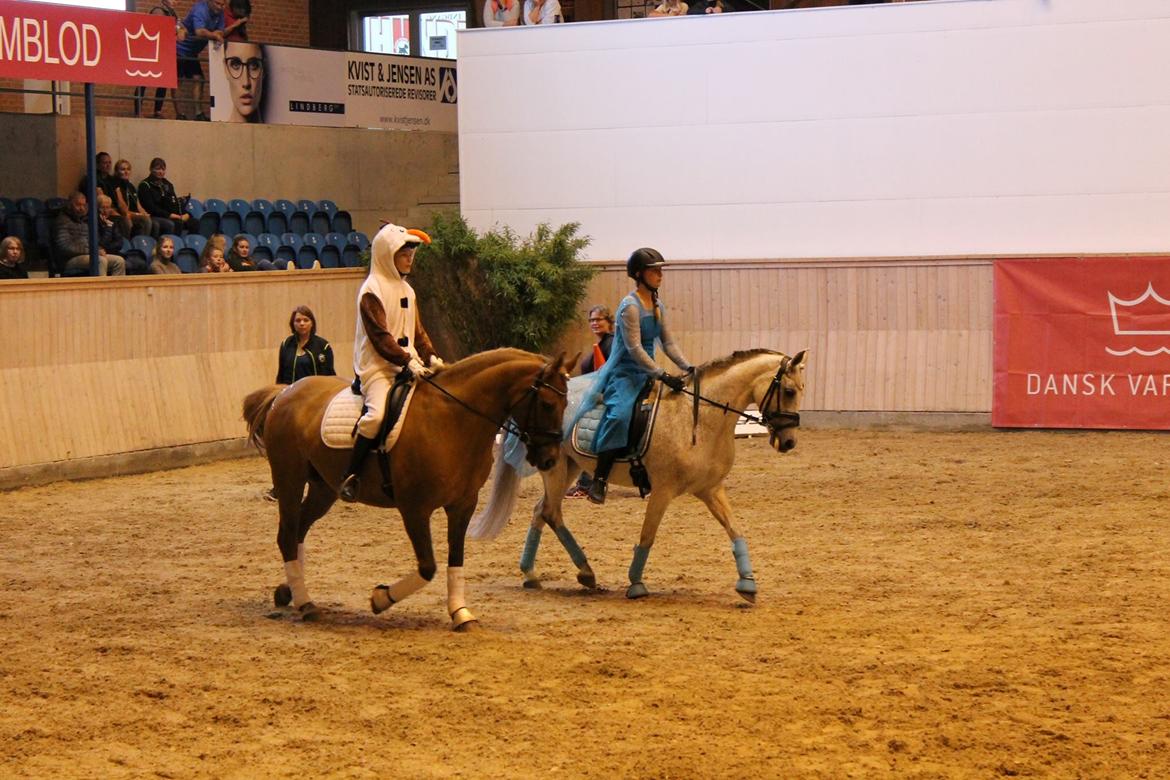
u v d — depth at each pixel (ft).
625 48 65.57
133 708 23.27
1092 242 59.98
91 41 54.70
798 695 23.50
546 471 29.66
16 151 64.18
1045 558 35.53
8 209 61.52
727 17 63.87
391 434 28.02
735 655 26.32
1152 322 57.82
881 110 62.18
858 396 62.23
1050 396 59.41
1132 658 25.76
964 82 60.90
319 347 45.34
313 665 25.96
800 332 63.16
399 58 80.12
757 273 63.62
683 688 24.03
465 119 68.28
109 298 52.85
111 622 29.81
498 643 27.55
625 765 20.04
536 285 63.46
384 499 29.04
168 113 77.15
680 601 31.48
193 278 56.08
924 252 62.18
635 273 31.65
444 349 67.82
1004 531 39.34
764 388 30.58
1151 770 19.70
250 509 45.27
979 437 58.80
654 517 31.30
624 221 66.49
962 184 61.41
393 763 20.33
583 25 66.03
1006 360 59.88
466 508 28.89
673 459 30.76
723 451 31.04
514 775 19.71
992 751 20.57
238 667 25.86
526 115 67.41
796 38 63.05
